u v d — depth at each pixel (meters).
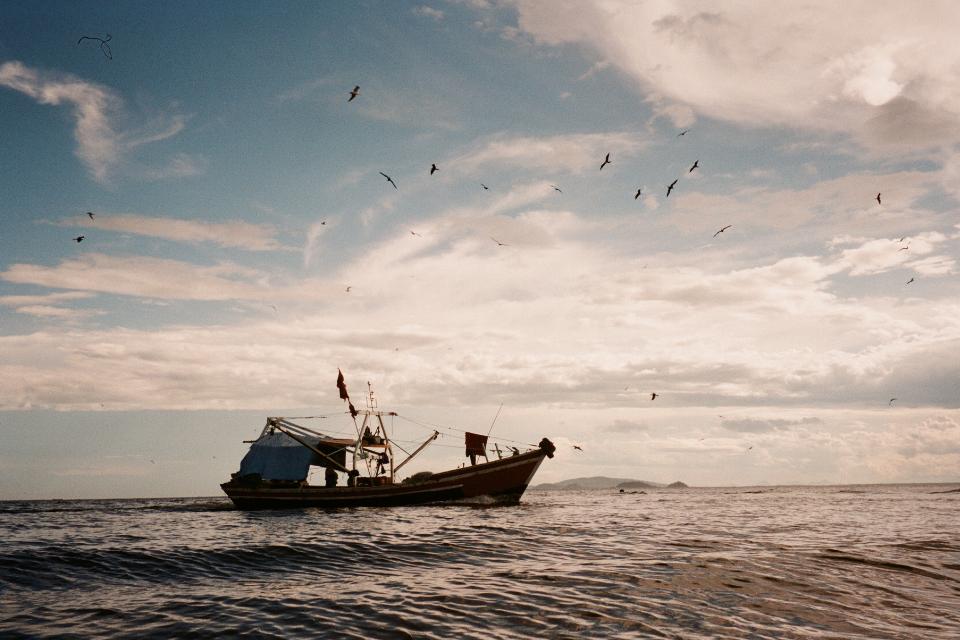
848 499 68.19
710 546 19.03
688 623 9.86
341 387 44.97
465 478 42.44
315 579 14.14
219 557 16.94
